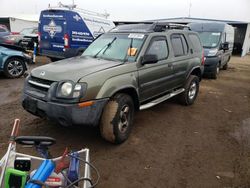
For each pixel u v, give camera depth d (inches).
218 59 458.3
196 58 272.7
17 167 98.3
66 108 149.2
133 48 196.4
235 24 1088.8
